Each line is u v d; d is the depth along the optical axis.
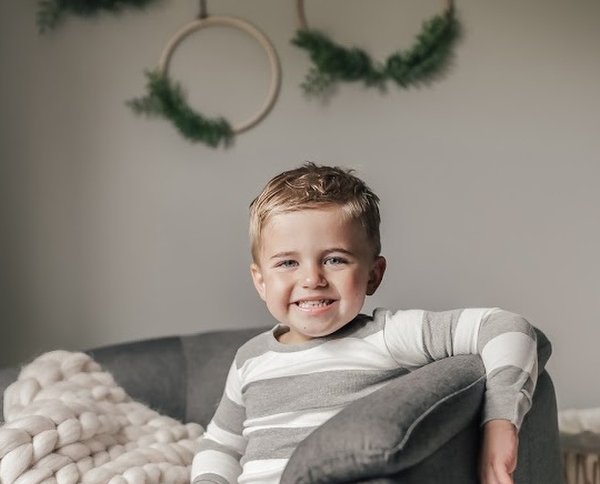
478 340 1.43
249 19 2.45
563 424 2.23
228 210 2.50
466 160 2.49
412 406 1.23
